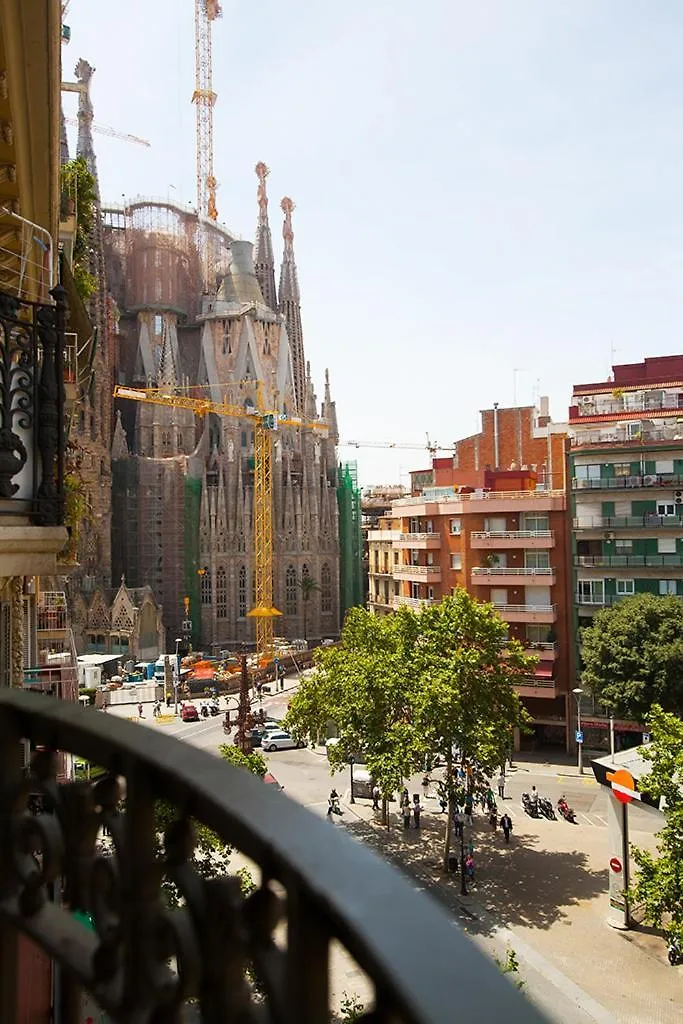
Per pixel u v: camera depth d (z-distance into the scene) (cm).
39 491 638
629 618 4194
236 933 200
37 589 2445
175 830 226
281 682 7950
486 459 7106
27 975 900
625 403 5575
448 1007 131
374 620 3784
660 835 2091
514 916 2698
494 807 3578
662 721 2180
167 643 10731
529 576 4894
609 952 2455
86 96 11506
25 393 642
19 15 761
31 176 1110
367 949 146
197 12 14600
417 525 5684
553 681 4753
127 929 240
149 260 12825
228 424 12119
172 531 11038
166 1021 223
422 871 3095
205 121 14950
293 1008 171
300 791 4197
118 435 11362
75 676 2441
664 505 4612
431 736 2952
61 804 273
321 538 12200
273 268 15175
